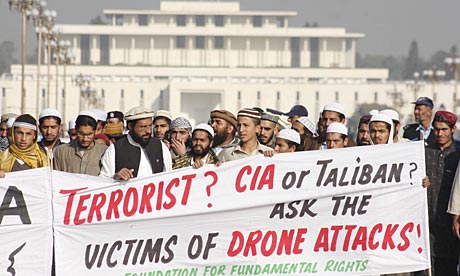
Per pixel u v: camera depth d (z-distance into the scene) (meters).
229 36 186.00
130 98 152.50
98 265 12.34
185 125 15.16
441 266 13.73
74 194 12.30
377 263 12.56
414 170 12.62
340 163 12.62
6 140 15.23
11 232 12.23
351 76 165.25
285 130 14.45
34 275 12.26
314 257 12.55
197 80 152.00
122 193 12.38
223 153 13.82
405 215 12.60
